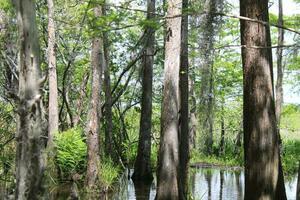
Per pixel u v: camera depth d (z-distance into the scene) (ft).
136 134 97.40
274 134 31.71
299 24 72.64
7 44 58.70
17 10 22.04
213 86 95.86
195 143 109.70
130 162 89.20
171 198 45.03
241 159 99.96
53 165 56.95
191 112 100.83
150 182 71.00
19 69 22.16
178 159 45.91
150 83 76.69
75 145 61.82
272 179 31.37
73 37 82.12
